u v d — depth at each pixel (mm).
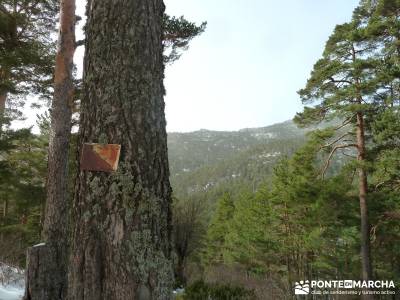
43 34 12469
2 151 12164
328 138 16812
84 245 1916
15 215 19609
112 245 1876
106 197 1926
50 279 4203
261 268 29109
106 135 1997
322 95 16344
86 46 2203
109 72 2059
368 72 14984
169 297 1938
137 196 1933
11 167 13469
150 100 2088
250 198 37344
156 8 2264
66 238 6129
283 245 25391
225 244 39156
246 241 31484
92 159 1968
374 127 14883
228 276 22484
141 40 2117
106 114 2016
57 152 6426
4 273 7707
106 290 1842
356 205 17109
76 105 11641
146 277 1863
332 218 18469
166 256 1988
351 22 16312
